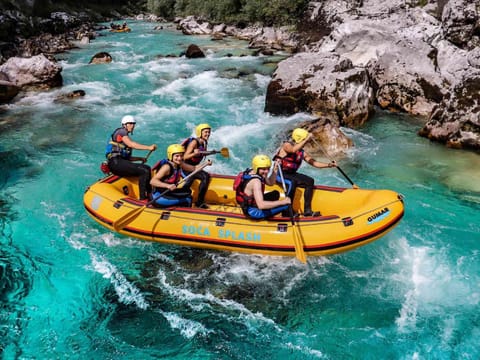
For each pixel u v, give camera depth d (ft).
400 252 19.63
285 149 19.90
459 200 23.61
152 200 19.45
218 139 32.07
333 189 20.68
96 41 76.54
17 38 68.54
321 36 60.54
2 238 20.84
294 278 18.33
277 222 18.56
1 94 39.24
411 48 37.42
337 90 33.94
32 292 17.49
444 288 17.52
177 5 114.83
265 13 77.30
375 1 59.06
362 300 17.07
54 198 24.47
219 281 18.22
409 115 36.52
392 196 18.97
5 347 14.96
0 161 28.60
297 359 14.65
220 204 21.80
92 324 16.01
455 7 40.50
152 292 17.61
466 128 29.27
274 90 36.40
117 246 20.39
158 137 33.01
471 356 14.51
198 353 14.87
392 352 14.76
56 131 33.71
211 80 47.52
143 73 50.98
